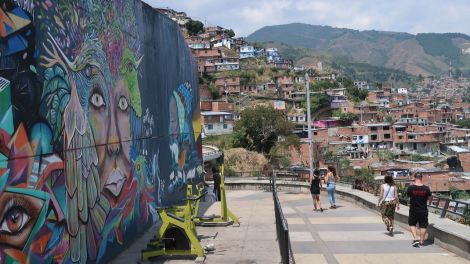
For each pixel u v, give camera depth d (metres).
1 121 5.67
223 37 174.50
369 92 171.12
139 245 10.59
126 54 10.82
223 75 144.25
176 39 16.02
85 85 8.33
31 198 6.27
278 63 161.62
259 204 18.66
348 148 102.94
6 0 5.91
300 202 21.17
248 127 77.81
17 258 5.89
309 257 10.71
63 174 7.26
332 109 131.75
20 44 6.20
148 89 12.65
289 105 135.00
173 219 9.59
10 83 5.91
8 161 5.78
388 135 117.94
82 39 8.28
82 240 7.93
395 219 14.73
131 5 11.31
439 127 130.25
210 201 19.80
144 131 12.17
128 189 10.66
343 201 21.30
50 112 6.93
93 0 8.88
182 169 16.52
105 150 9.23
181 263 9.16
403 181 50.06
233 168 65.44
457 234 10.52
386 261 10.19
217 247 10.53
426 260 10.16
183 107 16.95
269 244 10.71
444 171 75.69
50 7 7.12
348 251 11.20
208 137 88.56
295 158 75.62
